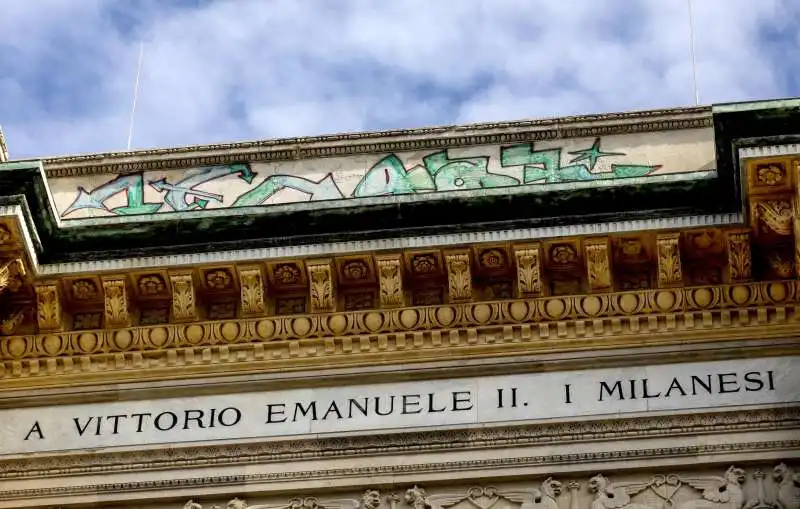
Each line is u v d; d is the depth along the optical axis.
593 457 34.03
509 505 33.81
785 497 33.25
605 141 38.22
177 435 35.25
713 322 35.31
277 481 34.44
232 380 35.84
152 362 36.16
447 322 35.75
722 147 35.56
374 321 35.88
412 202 36.25
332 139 38.84
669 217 35.53
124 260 36.28
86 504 34.66
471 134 38.47
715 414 34.25
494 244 35.72
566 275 36.09
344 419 35.09
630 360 35.16
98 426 35.56
